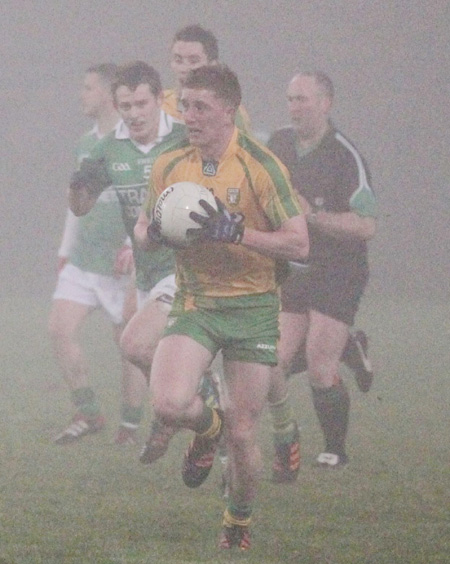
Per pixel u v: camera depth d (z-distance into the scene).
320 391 23.66
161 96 23.58
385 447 25.81
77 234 27.94
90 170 23.78
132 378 25.92
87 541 16.91
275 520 18.95
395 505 20.28
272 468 22.83
